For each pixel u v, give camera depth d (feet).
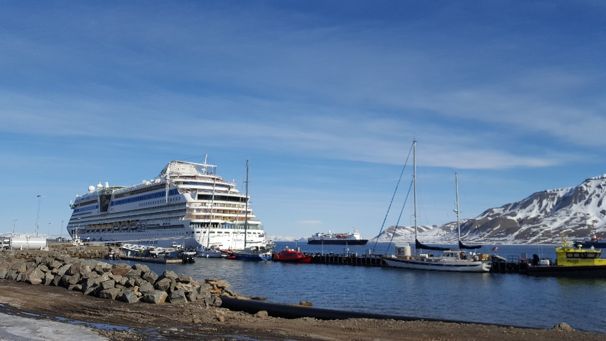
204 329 74.74
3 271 138.92
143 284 108.78
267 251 387.96
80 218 573.74
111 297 102.89
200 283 120.78
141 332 70.18
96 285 109.19
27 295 103.30
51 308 89.81
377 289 194.49
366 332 77.20
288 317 100.48
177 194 404.57
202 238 382.22
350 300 157.79
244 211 406.00
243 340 67.56
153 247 403.13
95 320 79.56
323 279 239.91
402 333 76.89
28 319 74.54
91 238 534.37
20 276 130.82
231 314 91.50
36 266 141.08
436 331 78.79
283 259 368.48
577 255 249.34
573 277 246.88
